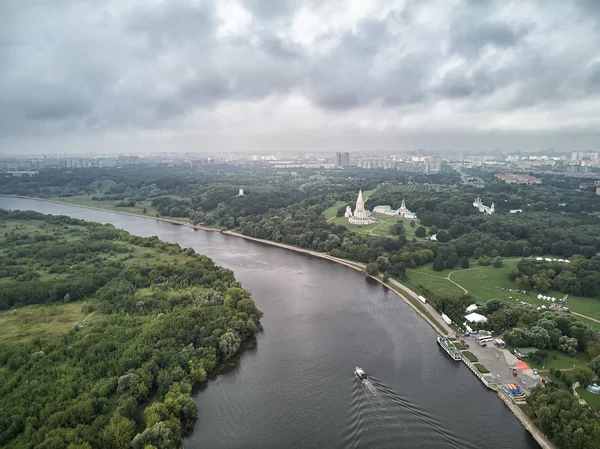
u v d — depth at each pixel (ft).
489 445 434.71
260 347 642.22
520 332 615.57
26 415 440.04
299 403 505.25
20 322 654.12
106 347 564.71
